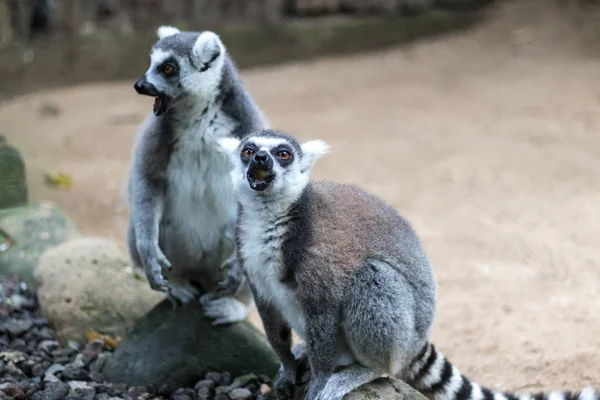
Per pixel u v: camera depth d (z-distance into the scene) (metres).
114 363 6.80
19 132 16.41
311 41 21.89
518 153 14.55
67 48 19.83
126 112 17.72
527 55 20.67
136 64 20.45
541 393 6.04
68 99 18.86
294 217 5.63
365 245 5.73
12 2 19.38
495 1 23.83
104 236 11.38
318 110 17.70
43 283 8.11
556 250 10.36
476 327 8.17
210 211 7.13
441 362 6.21
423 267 6.05
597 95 17.50
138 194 7.00
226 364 6.77
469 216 11.84
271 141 5.78
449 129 16.11
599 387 6.71
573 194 12.52
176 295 7.13
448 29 23.05
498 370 7.21
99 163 14.71
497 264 10.02
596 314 8.32
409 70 20.45
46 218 9.50
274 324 6.08
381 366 5.84
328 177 13.74
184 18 21.16
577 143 14.88
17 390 6.26
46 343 7.36
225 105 7.00
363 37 22.38
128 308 7.82
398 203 12.53
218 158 6.94
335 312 5.62
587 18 22.30
